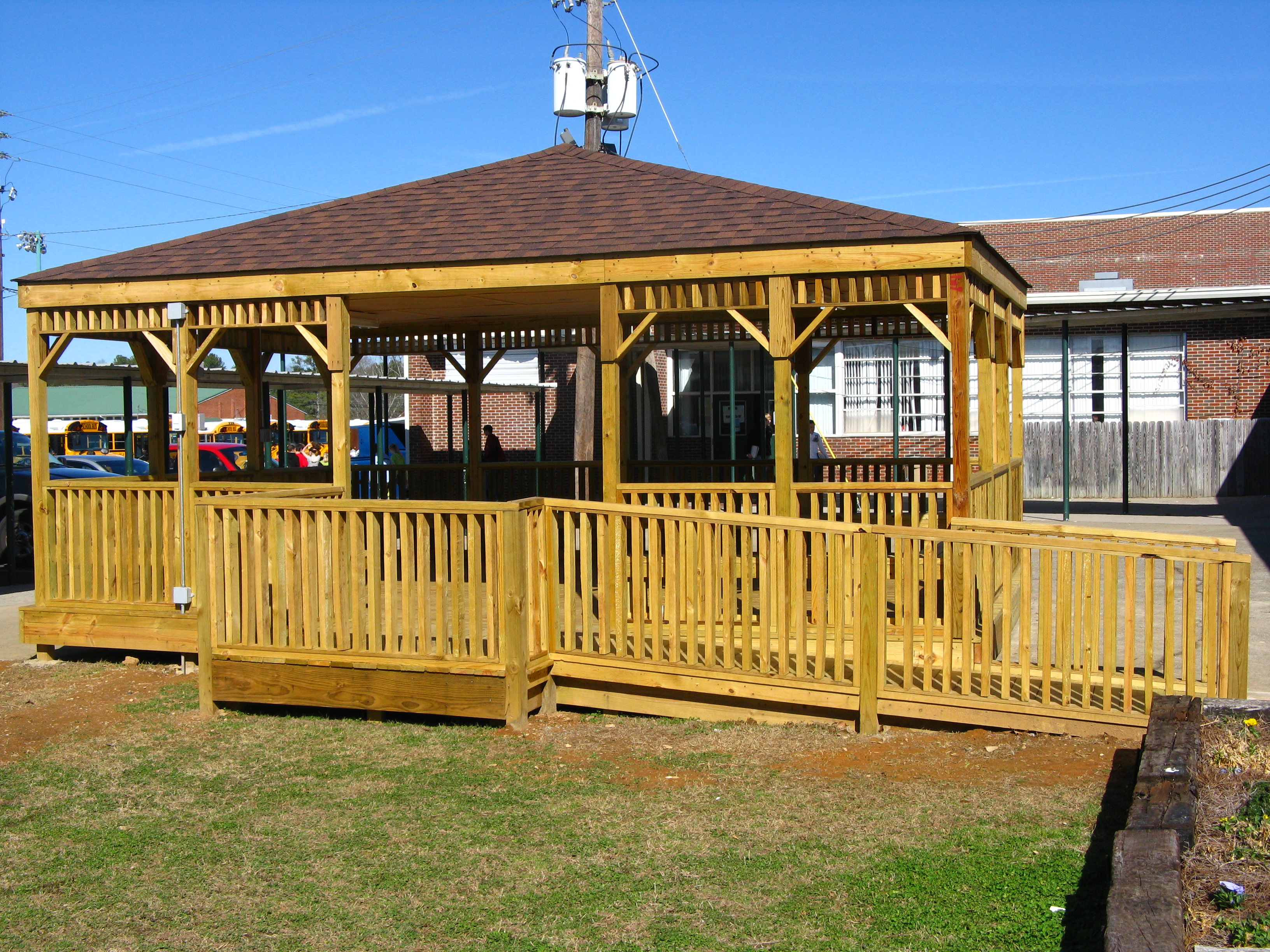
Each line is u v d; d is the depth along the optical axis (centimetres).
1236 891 381
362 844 545
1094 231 3025
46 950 445
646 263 847
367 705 754
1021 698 676
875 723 696
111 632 956
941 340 799
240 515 780
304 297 923
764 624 717
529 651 748
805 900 464
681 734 714
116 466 2091
